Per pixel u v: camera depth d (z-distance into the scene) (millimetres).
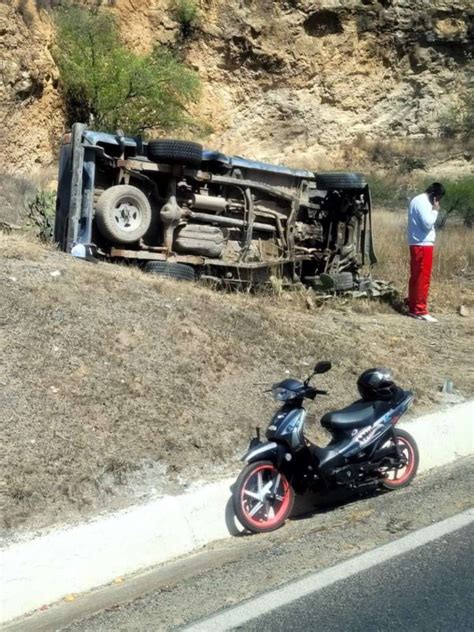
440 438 7812
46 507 5621
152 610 4750
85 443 6281
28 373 6840
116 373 7230
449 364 9977
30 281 8336
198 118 36125
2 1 27938
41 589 5086
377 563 5215
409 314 12297
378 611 4562
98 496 5898
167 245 11055
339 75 38875
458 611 4547
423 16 39406
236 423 7160
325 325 10531
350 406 6742
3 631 4750
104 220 10547
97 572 5355
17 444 6051
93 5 33000
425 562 5223
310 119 38188
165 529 5793
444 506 6270
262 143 37438
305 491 6426
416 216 12008
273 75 38031
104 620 4680
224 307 9461
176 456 6520
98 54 31125
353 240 13469
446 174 35500
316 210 13352
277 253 12617
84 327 7723
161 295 9133
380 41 39344
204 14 36438
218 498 6191
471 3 39719
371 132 38938
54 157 29656
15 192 19047
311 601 4719
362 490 6699
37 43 29109
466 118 38469
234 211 12031
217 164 11695
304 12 38375
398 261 15531
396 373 8984
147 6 35125
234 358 8188
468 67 39531
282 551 5551
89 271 9227
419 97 39344
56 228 10836
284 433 6094
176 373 7559
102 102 30953
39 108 29109
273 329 9242
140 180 11094
